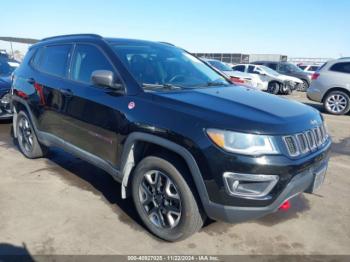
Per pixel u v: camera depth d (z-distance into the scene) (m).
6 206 3.46
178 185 2.71
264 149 2.43
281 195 2.51
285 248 2.89
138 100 2.97
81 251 2.77
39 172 4.38
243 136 2.42
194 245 2.89
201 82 3.62
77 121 3.62
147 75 3.29
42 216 3.29
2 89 6.62
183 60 3.96
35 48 4.78
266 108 2.83
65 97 3.78
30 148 4.78
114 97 3.17
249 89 3.68
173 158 2.76
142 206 3.05
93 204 3.56
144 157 3.03
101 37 3.70
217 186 2.48
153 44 4.02
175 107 2.74
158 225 2.95
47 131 4.28
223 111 2.62
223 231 3.12
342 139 6.85
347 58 10.11
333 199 3.88
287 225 3.26
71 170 4.48
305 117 2.87
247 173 2.41
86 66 3.67
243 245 2.91
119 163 3.16
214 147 2.45
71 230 3.06
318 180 2.87
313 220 3.38
